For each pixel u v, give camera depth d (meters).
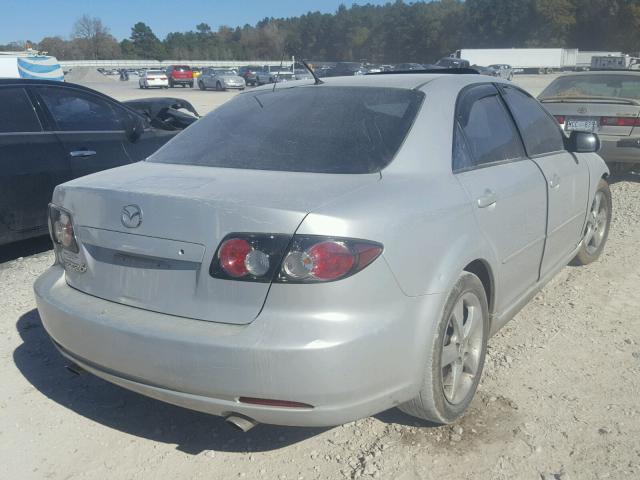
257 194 2.62
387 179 2.85
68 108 5.98
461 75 3.73
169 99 8.77
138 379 2.69
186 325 2.57
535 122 4.27
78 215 2.97
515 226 3.52
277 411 2.49
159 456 3.00
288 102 3.55
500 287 3.45
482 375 3.61
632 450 2.95
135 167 3.33
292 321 2.43
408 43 120.31
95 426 3.25
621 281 5.08
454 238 2.90
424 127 3.14
